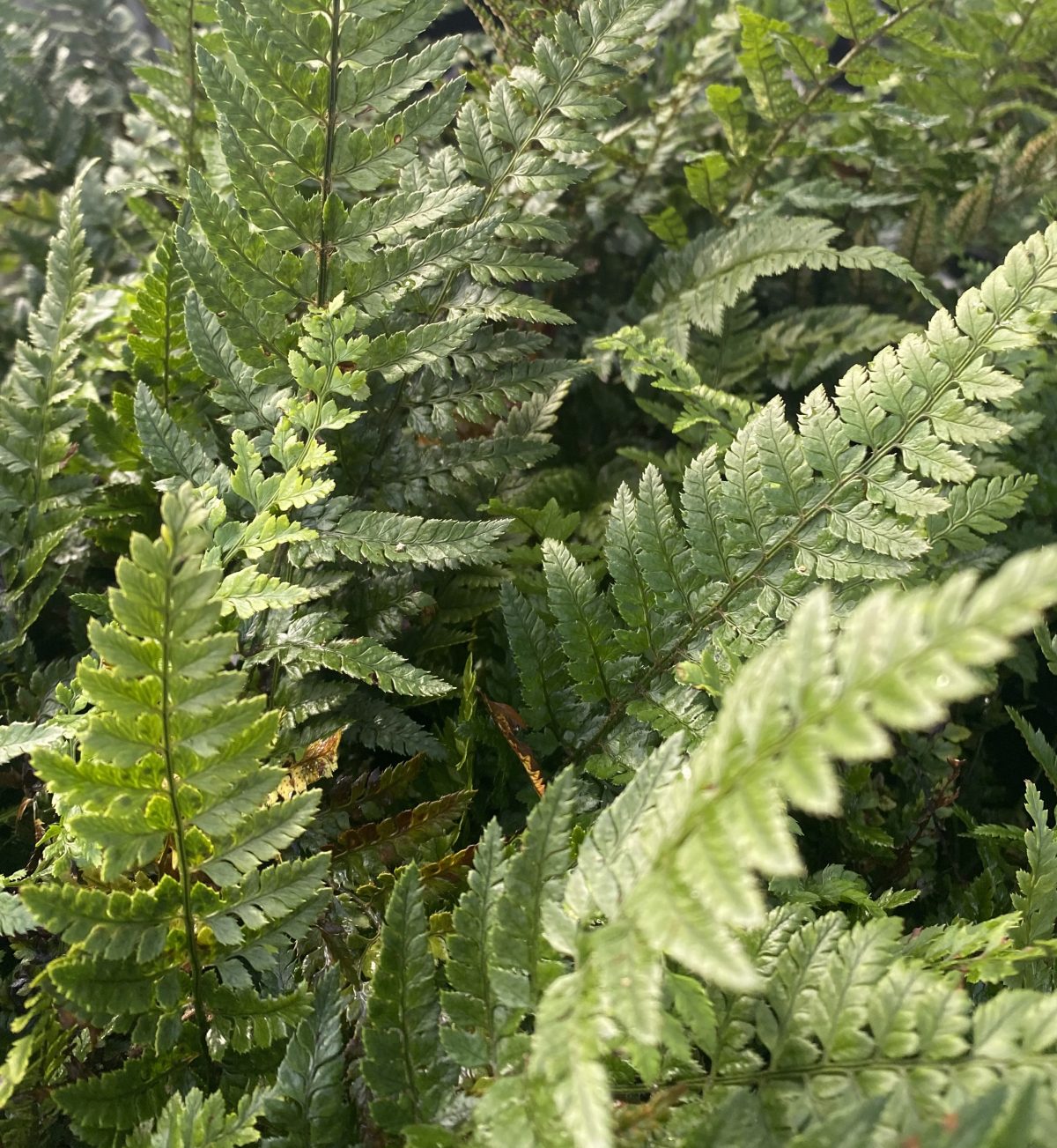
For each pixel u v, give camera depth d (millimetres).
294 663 430
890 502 406
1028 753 557
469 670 458
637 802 273
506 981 275
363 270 437
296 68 407
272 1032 328
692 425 566
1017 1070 255
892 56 781
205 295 427
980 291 403
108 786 286
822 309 648
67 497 510
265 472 479
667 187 738
